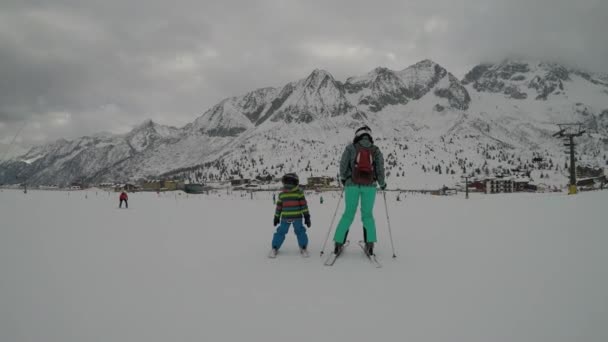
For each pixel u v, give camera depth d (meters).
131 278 3.63
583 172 114.38
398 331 2.35
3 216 11.38
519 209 12.45
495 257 4.46
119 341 2.21
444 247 5.30
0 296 3.04
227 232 7.59
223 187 181.38
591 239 5.50
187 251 5.18
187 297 3.05
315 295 3.10
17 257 4.64
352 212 4.61
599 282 3.27
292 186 4.89
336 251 4.55
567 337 2.22
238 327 2.44
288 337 2.28
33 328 2.39
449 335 2.28
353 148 4.71
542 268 3.82
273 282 3.51
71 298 3.00
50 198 32.69
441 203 24.53
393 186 198.12
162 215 14.05
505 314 2.59
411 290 3.20
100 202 31.72
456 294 3.06
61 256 4.74
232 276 3.73
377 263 4.21
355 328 2.41
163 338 2.26
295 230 4.89
